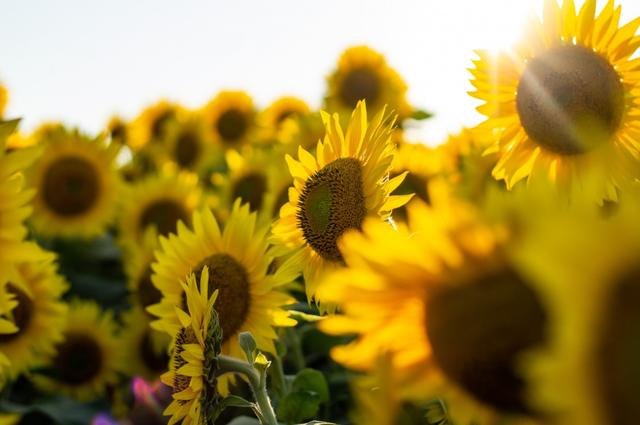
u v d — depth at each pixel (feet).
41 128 12.64
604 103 4.24
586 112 4.23
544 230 1.30
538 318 1.89
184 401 3.52
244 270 4.33
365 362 2.11
